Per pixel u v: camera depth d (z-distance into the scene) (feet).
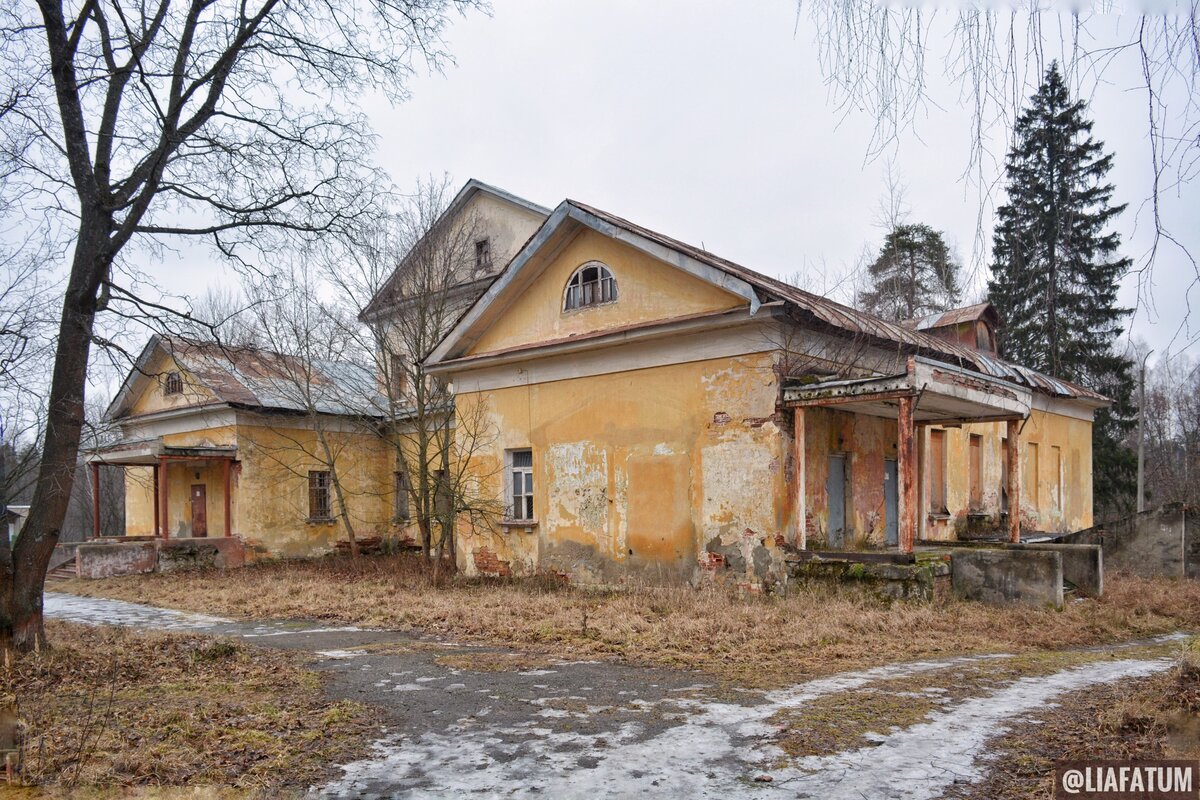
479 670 25.99
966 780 14.94
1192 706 18.52
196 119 31.19
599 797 14.71
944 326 70.90
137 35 30.14
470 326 54.34
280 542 73.00
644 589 42.68
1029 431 69.72
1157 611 38.04
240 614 43.57
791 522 39.22
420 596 45.91
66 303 30.22
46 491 29.76
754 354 40.60
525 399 52.39
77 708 21.07
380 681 24.41
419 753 17.34
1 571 28.73
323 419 76.13
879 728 18.29
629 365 46.29
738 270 44.50
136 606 49.14
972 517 61.72
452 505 55.62
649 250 43.57
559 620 34.96
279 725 19.34
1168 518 49.73
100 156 30.89
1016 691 21.74
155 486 73.51
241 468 70.85
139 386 81.25
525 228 77.77
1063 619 33.32
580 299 49.55
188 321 32.07
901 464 36.09
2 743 17.66
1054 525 73.00
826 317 40.86
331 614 41.34
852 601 35.83
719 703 20.95
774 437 39.47
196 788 15.17
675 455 43.68
